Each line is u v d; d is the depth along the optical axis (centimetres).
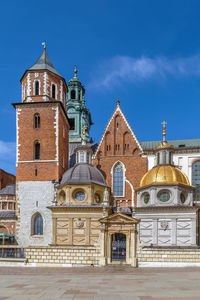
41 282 2586
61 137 6391
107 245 3856
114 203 5894
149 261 3778
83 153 5994
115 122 6638
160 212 5088
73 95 9725
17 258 3916
